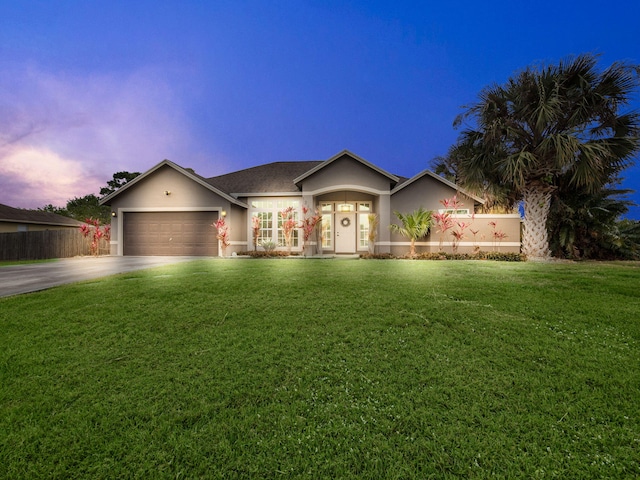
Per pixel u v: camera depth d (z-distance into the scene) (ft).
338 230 52.60
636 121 34.86
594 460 5.97
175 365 10.06
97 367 9.97
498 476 5.62
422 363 9.93
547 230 43.14
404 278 23.54
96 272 28.89
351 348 11.16
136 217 51.24
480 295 17.97
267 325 13.53
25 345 11.65
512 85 37.99
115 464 6.03
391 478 5.63
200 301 17.19
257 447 6.41
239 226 52.60
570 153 33.19
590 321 13.62
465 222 44.47
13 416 7.45
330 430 6.89
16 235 55.06
